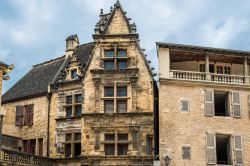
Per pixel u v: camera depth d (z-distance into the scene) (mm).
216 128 36969
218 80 38469
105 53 38531
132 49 38281
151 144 36000
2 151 32781
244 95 38469
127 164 35656
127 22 39031
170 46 37906
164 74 37531
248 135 37438
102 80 37750
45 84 42312
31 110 41656
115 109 36938
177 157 35656
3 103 43906
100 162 35906
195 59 40750
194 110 37094
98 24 39188
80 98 38844
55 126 39312
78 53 42781
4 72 35031
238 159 36531
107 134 36688
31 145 40781
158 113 37875
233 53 38719
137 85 37281
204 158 35969
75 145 38125
